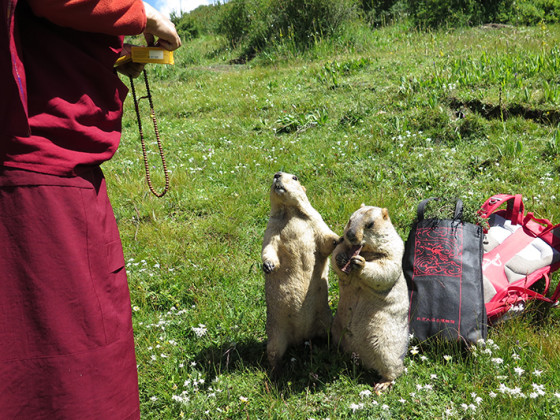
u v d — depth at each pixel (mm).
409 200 5379
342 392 2941
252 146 7277
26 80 1697
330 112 8164
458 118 7078
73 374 1731
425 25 15328
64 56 1759
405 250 3533
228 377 3066
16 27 1605
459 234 3385
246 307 3797
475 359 3055
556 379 2896
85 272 1760
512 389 2762
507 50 9891
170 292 4047
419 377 3031
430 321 3223
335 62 10641
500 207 4414
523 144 6332
